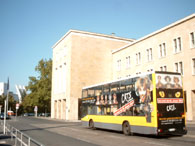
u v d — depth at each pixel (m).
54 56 56.47
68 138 14.25
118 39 50.00
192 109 28.86
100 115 18.95
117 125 16.47
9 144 11.70
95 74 46.31
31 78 66.62
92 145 11.23
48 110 80.56
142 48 39.16
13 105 94.25
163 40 34.47
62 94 47.97
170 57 32.91
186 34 30.42
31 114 85.56
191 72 29.33
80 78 44.66
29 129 21.17
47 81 64.31
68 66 45.25
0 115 43.00
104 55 47.91
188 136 14.78
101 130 20.11
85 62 45.66
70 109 42.91
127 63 43.66
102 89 18.97
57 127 23.75
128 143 11.85
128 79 15.66
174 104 13.73
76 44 45.34
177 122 13.59
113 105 17.20
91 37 47.06
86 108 21.56
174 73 14.17
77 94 43.94
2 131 18.81
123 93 16.08
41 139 13.83
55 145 11.38
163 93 13.45
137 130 14.33
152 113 13.14
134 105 14.77
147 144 11.40
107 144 11.55
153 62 36.25
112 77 48.00
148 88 13.62
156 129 12.79
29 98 65.19
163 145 10.98
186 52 30.25
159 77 13.54
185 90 30.02
